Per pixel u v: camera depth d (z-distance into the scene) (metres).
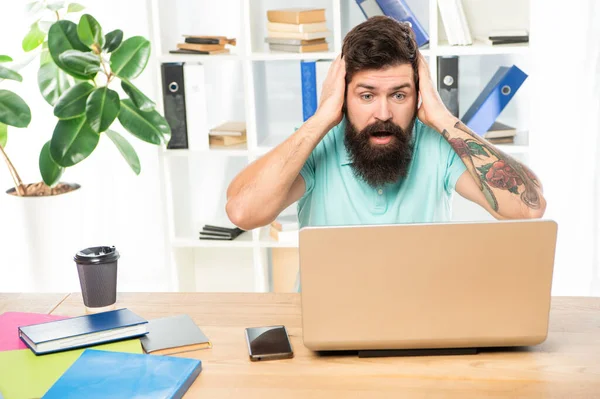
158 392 1.33
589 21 3.11
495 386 1.38
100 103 2.71
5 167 3.54
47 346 1.50
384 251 1.42
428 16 3.19
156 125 2.88
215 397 1.36
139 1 3.37
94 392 1.33
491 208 1.96
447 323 1.46
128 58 2.80
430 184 2.05
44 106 3.50
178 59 3.06
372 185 1.95
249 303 1.79
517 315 1.46
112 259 1.73
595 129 3.20
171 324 1.65
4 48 3.45
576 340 1.56
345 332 1.46
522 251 1.42
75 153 2.75
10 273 3.61
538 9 3.12
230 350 1.55
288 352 1.51
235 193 2.01
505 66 3.15
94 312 1.75
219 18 3.31
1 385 1.38
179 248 3.30
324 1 3.20
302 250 1.42
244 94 3.06
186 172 3.32
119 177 3.55
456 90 2.91
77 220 3.21
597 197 3.24
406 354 1.50
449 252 1.42
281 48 3.02
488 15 3.10
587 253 3.30
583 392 1.35
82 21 2.76
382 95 1.86
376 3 2.89
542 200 1.96
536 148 3.26
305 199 2.13
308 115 2.99
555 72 3.18
